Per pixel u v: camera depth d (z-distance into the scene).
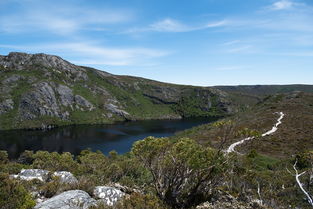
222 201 11.84
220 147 13.22
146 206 8.98
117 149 95.00
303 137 50.06
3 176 8.97
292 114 76.69
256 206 10.70
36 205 8.42
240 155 19.50
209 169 12.34
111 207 8.66
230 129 13.82
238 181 15.46
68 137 124.81
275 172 22.22
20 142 111.88
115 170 20.69
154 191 13.59
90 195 10.17
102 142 109.38
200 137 63.53
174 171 12.98
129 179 17.62
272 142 48.34
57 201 8.55
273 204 11.83
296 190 14.43
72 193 9.26
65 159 30.56
